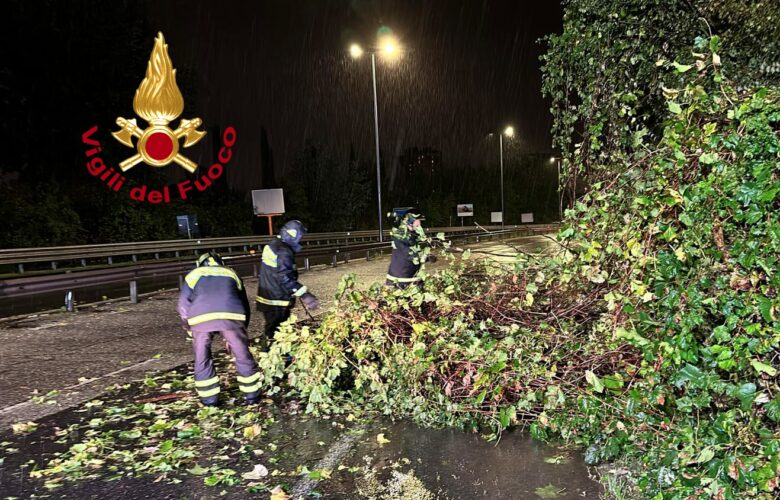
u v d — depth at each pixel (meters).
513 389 4.85
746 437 3.17
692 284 3.35
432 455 4.32
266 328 6.19
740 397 3.09
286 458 4.30
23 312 11.63
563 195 6.86
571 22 6.77
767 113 3.33
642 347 3.75
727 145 3.34
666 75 6.54
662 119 6.82
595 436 4.32
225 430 4.84
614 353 4.48
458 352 4.99
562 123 7.03
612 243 4.45
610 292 4.54
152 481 3.94
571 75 6.96
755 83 5.99
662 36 6.62
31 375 6.60
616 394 4.16
